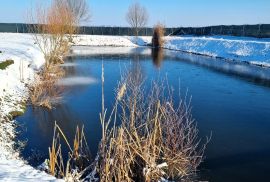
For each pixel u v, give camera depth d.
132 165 7.66
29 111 13.87
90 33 67.81
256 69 27.83
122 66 27.80
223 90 18.77
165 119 8.54
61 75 22.33
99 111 13.93
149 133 8.30
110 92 17.50
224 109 14.67
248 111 14.47
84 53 40.16
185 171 8.34
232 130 11.91
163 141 8.49
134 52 43.41
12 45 29.22
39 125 12.17
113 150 7.52
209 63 32.16
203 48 44.31
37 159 9.21
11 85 15.73
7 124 11.86
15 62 19.59
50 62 21.95
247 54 34.62
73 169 7.72
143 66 28.64
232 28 53.28
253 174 8.64
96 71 24.92
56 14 24.73
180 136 8.36
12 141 10.53
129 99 9.28
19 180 6.02
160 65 29.67
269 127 12.34
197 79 22.41
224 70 27.12
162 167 8.04
